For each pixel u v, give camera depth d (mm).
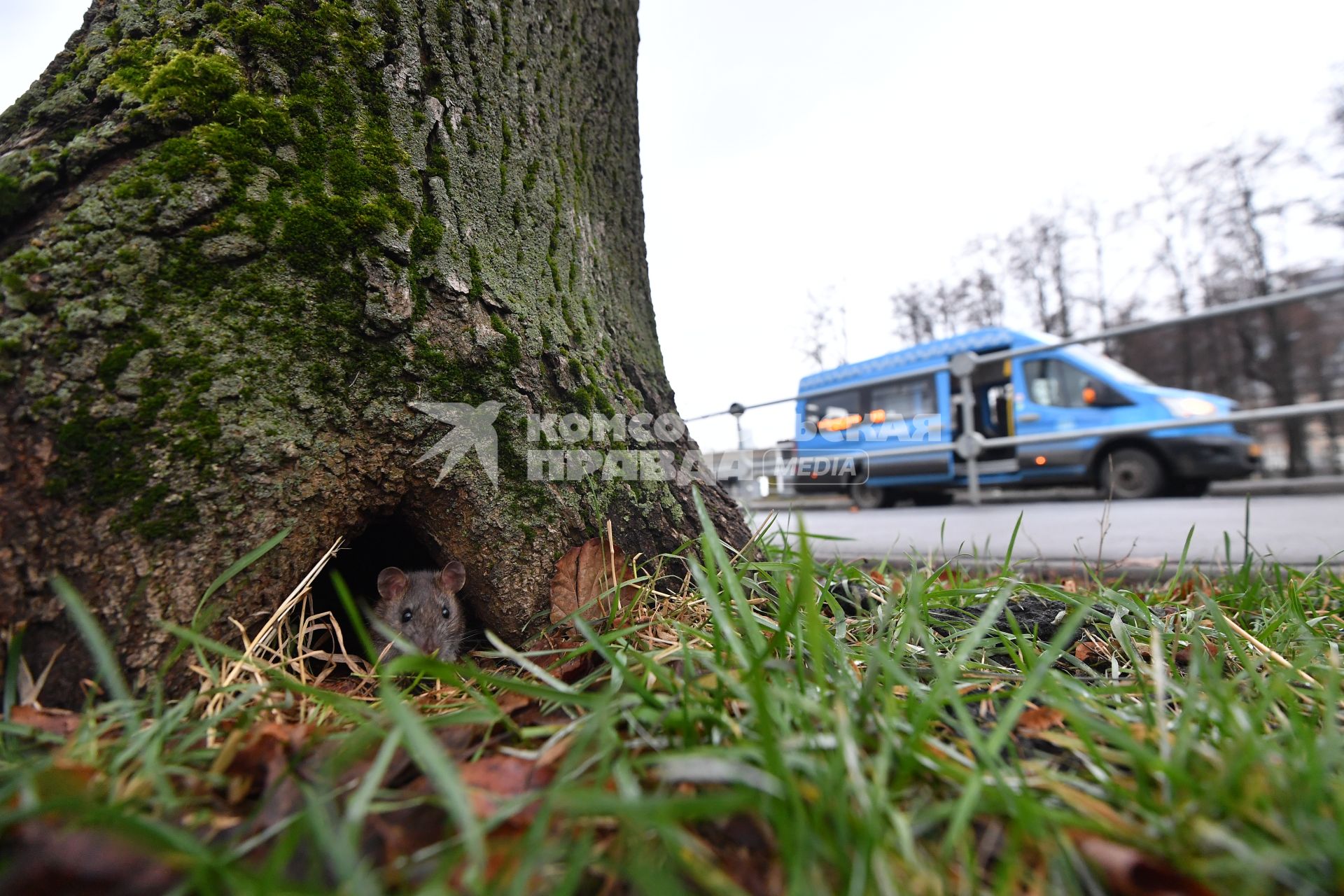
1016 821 972
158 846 884
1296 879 873
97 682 1565
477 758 1296
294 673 1955
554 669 1847
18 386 1663
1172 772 1022
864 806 941
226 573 1616
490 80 2572
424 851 957
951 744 1306
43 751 1356
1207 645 1967
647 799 956
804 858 876
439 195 2303
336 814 1075
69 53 2018
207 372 1815
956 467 8906
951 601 2406
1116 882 906
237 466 1836
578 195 2996
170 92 1854
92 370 1697
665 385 3277
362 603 3598
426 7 2373
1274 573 2758
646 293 3545
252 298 1905
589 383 2660
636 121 3686
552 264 2740
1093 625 2205
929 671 1713
